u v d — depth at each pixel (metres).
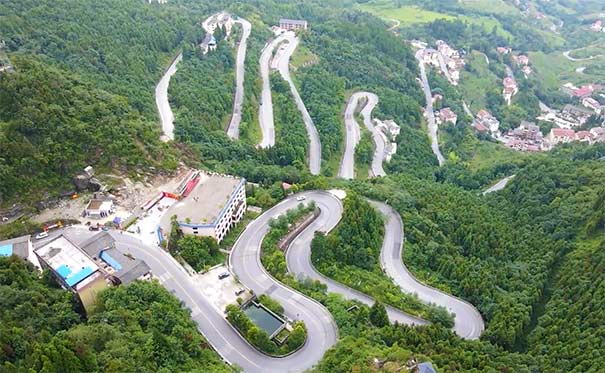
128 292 129.12
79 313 130.88
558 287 175.50
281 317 143.75
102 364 102.69
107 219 169.12
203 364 121.00
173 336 121.69
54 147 171.62
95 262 139.88
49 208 168.00
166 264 154.88
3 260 130.62
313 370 123.75
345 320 144.25
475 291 172.88
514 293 174.88
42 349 97.31
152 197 180.88
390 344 136.25
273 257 166.25
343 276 168.38
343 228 182.50
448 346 136.12
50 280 135.25
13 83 171.38
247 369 128.62
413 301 164.75
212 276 155.88
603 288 155.25
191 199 180.38
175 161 198.62
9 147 162.75
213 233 168.00
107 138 184.50
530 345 151.75
